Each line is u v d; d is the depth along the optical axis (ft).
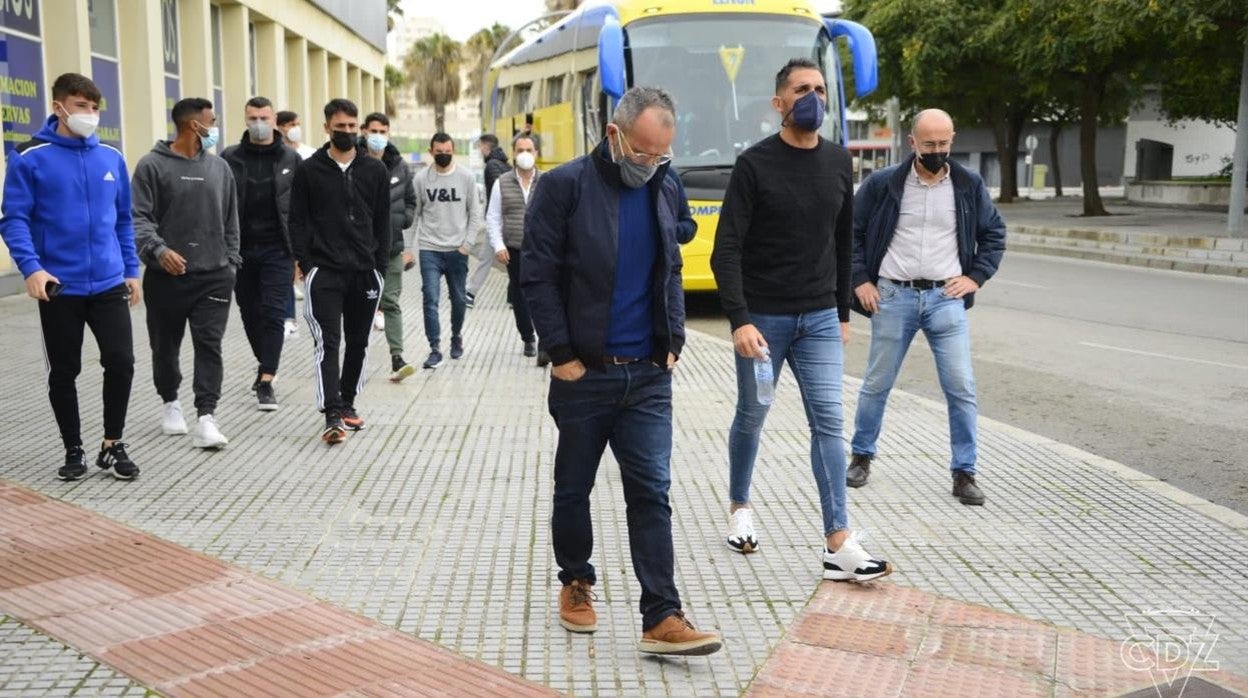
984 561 17.67
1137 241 74.95
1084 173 104.94
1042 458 23.95
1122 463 24.63
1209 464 24.49
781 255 16.81
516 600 15.74
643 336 13.92
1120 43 77.05
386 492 20.88
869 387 21.71
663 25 47.11
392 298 32.17
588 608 14.75
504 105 80.59
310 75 114.62
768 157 16.71
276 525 18.80
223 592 15.71
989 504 20.71
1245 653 14.33
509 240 35.06
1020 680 13.35
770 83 47.42
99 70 61.11
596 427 14.08
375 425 26.43
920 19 107.65
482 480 21.76
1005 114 139.54
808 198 16.66
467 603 15.58
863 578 16.31
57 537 17.89
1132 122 185.57
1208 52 89.40
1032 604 15.88
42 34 54.24
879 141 203.82
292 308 40.16
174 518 19.03
